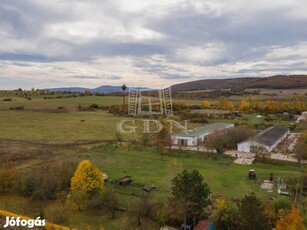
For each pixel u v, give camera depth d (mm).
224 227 42188
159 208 46750
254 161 77000
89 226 44844
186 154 84062
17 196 55531
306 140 86250
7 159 75375
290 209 41250
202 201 42281
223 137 91000
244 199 40250
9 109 165750
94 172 51594
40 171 64188
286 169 71000
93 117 151125
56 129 119312
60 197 53875
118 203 49969
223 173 66562
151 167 71875
